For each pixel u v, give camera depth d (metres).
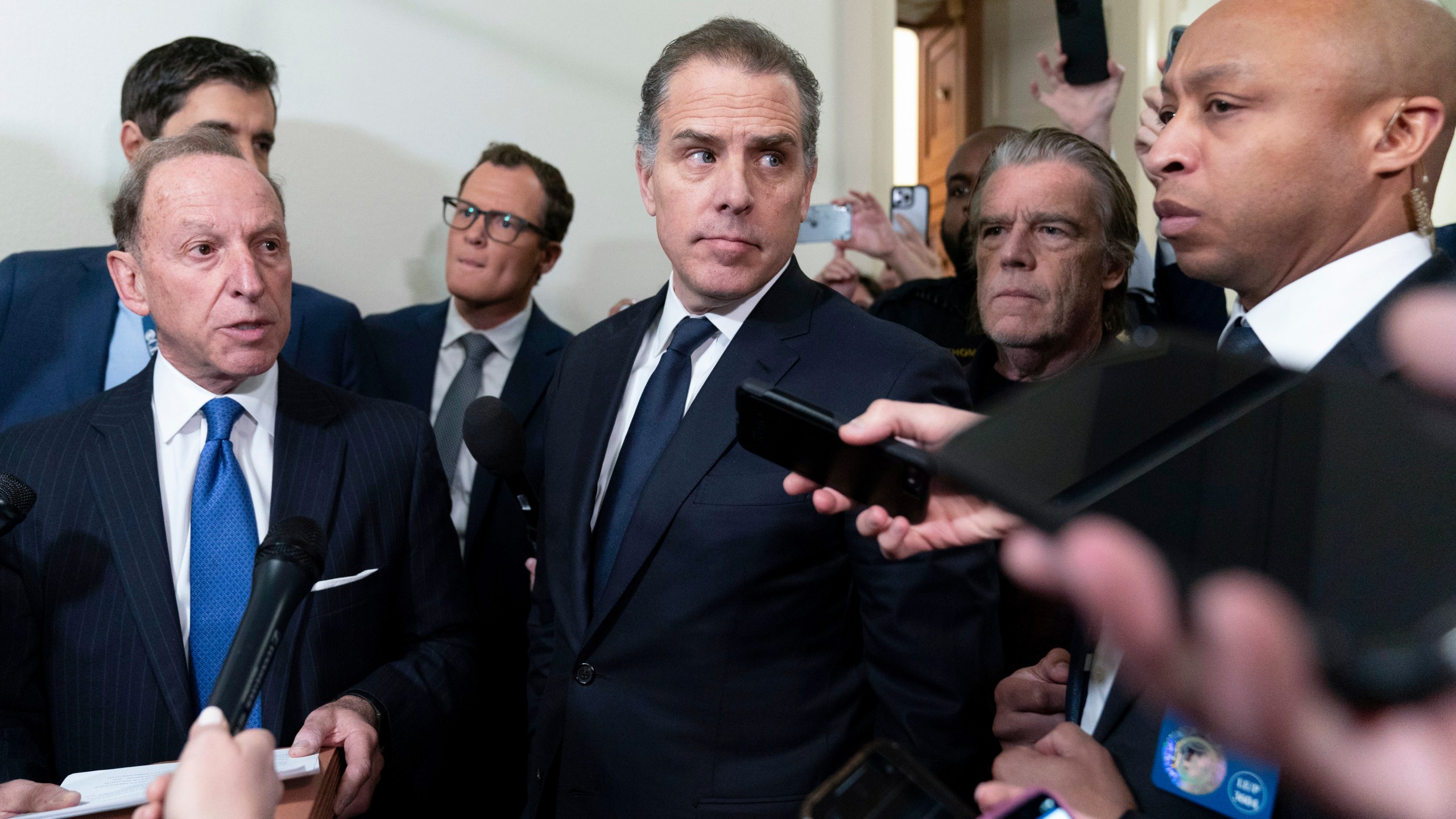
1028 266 1.65
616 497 1.41
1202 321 1.80
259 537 1.47
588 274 3.27
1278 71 0.94
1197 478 0.40
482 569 2.30
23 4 2.60
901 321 2.20
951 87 4.96
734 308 1.42
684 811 1.23
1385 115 0.92
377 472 1.58
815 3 3.48
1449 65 0.92
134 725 1.35
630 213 3.31
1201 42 1.00
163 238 1.42
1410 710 0.25
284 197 2.92
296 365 2.30
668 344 1.44
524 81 3.17
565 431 1.54
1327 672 0.26
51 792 1.11
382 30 3.00
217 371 1.48
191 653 1.39
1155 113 1.69
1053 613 1.40
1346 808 0.26
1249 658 0.26
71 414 1.50
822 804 0.69
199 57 2.24
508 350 2.60
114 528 1.40
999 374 1.81
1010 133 2.50
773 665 1.25
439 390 2.58
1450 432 0.39
